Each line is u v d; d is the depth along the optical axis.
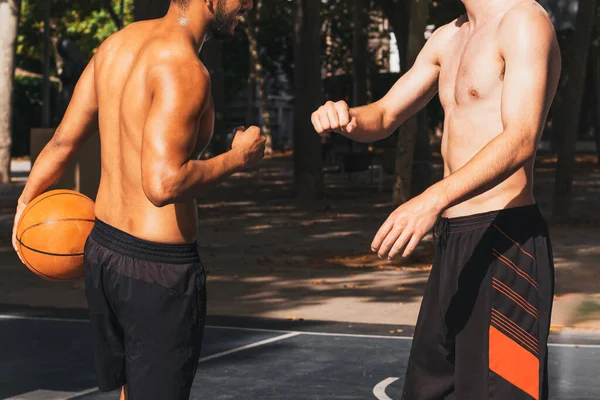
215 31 3.67
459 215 3.50
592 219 21.27
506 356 3.37
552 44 3.31
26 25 51.62
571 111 21.03
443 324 3.51
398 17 28.38
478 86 3.46
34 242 3.83
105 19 54.25
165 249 3.49
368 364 7.85
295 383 7.14
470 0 3.56
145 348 3.49
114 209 3.56
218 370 7.62
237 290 12.16
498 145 3.13
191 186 3.33
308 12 26.88
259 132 3.58
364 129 3.85
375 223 20.56
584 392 6.68
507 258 3.40
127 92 3.49
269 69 62.94
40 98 55.12
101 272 3.54
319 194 27.56
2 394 6.77
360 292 11.98
